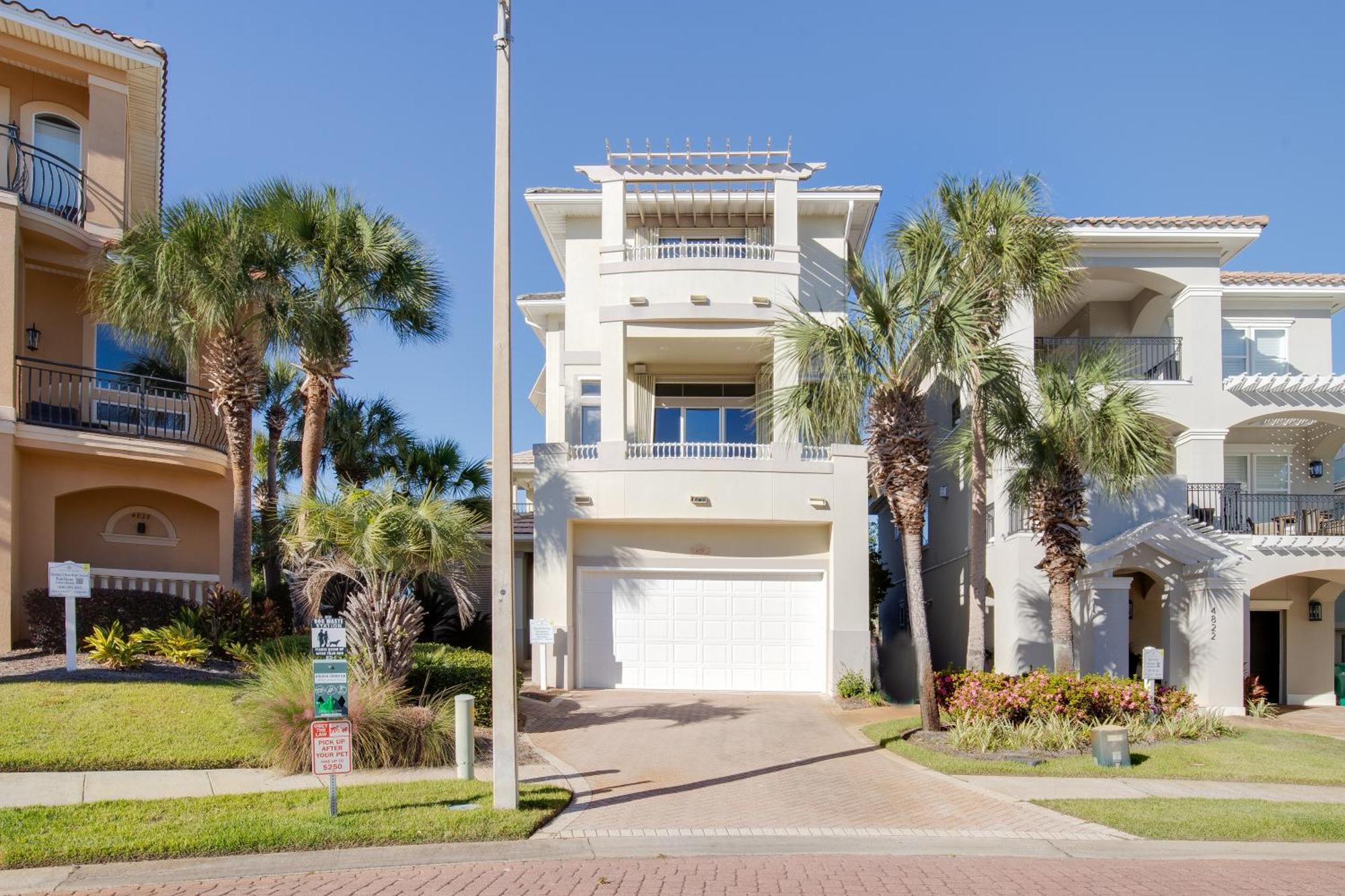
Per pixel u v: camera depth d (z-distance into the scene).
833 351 14.64
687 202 22.91
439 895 7.29
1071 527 16.58
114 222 18.89
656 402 23.75
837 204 22.97
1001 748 14.38
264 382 17.97
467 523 14.80
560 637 20.20
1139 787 12.31
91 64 18.95
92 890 7.37
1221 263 23.17
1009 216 15.01
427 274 17.91
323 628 9.59
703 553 20.81
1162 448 16.70
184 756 11.11
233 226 15.95
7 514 15.57
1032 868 8.59
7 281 15.95
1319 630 23.92
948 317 14.23
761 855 8.89
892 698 29.05
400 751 12.01
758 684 20.62
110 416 18.73
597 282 23.28
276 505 19.78
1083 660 19.67
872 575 26.92
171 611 16.48
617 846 9.04
